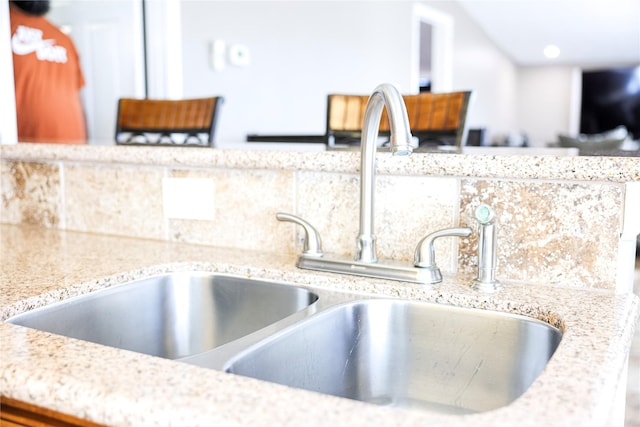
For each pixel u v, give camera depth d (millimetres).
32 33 2859
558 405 469
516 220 859
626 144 5211
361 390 834
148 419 470
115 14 2934
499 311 779
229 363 611
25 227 1354
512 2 6746
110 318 914
